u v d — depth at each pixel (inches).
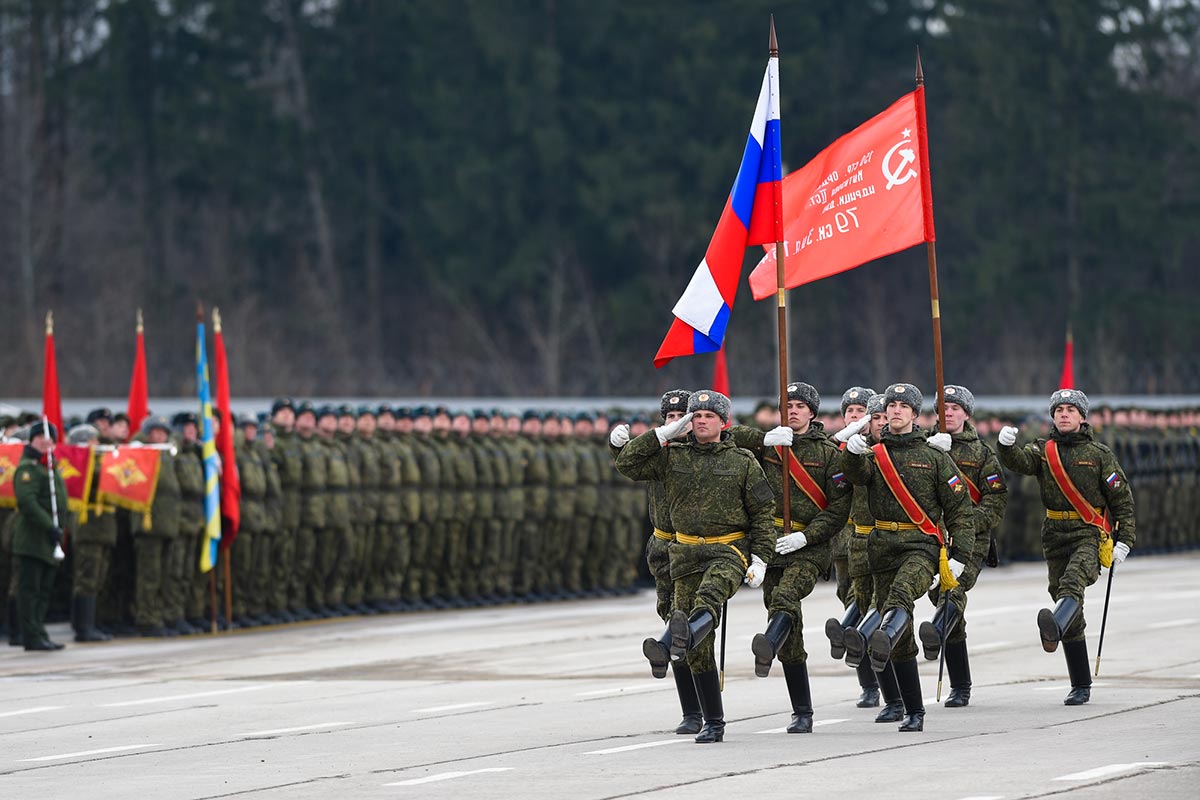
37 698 1683.1
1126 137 7199.8
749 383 6417.3
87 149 7470.5
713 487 1309.1
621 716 1497.3
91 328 6560.0
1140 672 1737.2
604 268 7219.5
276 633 2281.0
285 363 6510.8
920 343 7091.5
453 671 1849.2
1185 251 7519.7
